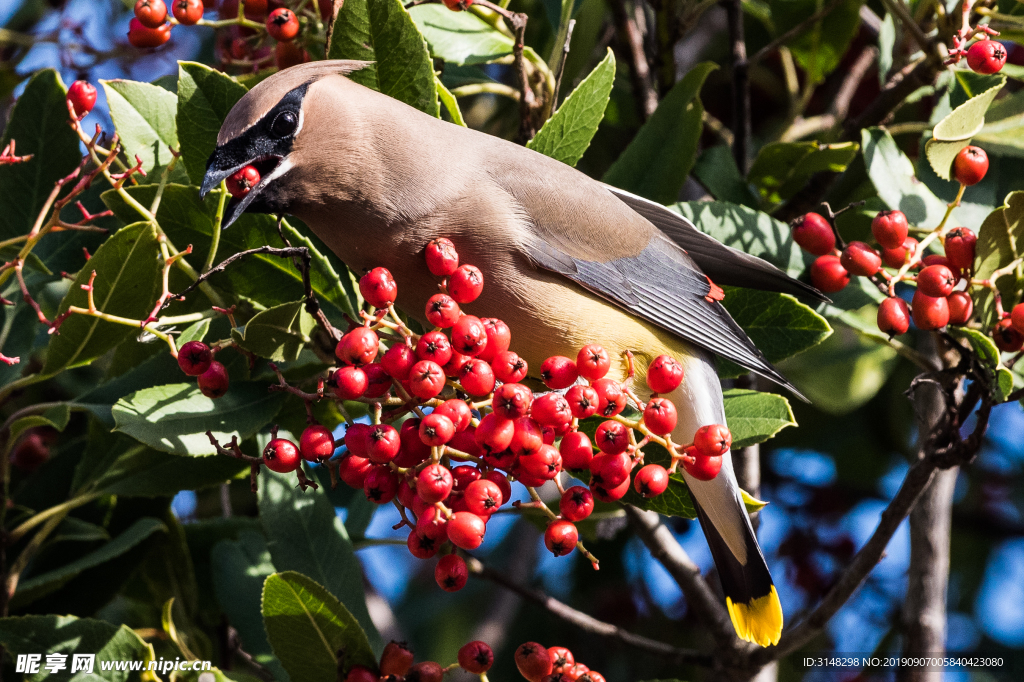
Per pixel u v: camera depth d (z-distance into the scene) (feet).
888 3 27.35
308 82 20.65
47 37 32.37
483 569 29.50
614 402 18.69
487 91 26.78
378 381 18.51
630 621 38.63
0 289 25.98
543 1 29.55
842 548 38.65
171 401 21.16
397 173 20.83
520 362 18.60
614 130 34.24
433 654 43.24
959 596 40.57
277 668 24.90
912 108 33.86
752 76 39.86
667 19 30.14
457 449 18.78
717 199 28.14
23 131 24.98
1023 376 24.89
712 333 23.31
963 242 22.15
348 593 23.88
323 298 22.45
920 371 36.94
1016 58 35.01
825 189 30.22
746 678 27.27
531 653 20.18
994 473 41.01
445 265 19.26
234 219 19.85
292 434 25.20
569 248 22.07
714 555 23.48
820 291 24.58
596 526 29.58
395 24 21.77
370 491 18.43
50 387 32.63
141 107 22.45
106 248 20.24
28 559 24.03
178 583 26.78
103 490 24.38
